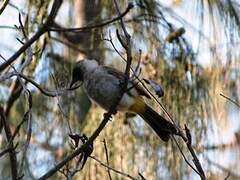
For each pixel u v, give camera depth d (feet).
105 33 25.79
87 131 25.91
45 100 29.25
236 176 28.37
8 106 28.71
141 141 25.26
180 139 24.79
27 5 25.25
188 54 25.58
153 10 25.89
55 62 28.60
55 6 19.19
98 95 24.02
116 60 28.99
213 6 25.50
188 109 24.98
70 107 28.27
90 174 24.99
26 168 28.84
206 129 25.03
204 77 25.59
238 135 28.17
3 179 31.04
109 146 25.36
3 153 17.22
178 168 24.66
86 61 24.76
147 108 22.84
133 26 25.76
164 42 25.71
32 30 25.00
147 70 25.31
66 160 18.11
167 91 25.03
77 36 30.91
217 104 25.48
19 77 18.94
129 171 24.95
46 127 29.12
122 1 25.82
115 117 25.62
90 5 29.40
